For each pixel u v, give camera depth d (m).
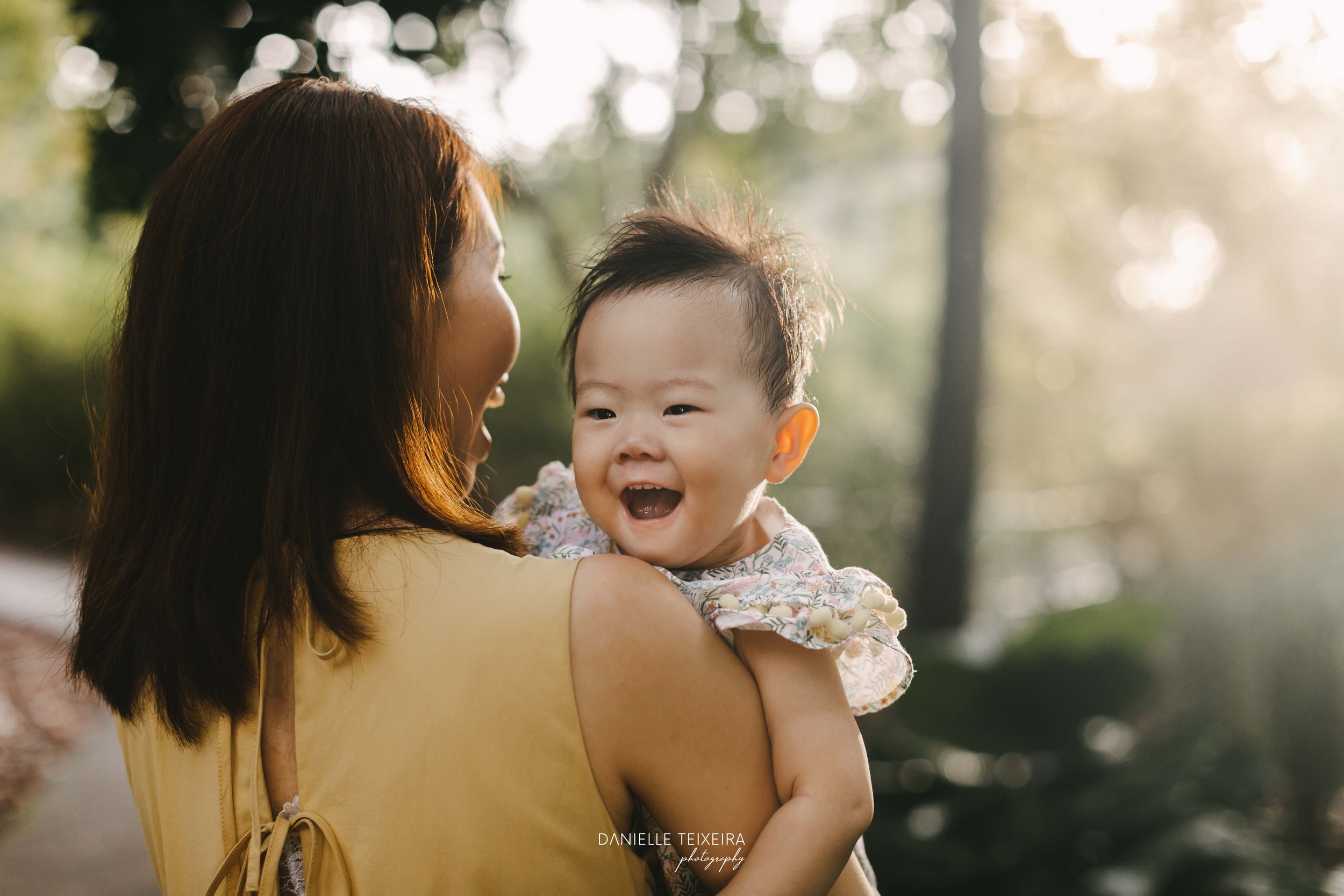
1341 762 6.03
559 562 0.94
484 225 1.15
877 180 12.23
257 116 1.01
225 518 0.97
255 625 0.96
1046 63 8.41
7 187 13.14
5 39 9.52
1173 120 8.66
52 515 11.16
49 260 13.02
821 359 12.85
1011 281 11.56
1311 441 7.08
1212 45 8.09
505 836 0.85
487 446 1.25
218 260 0.97
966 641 5.08
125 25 3.23
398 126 1.06
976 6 6.09
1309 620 6.27
